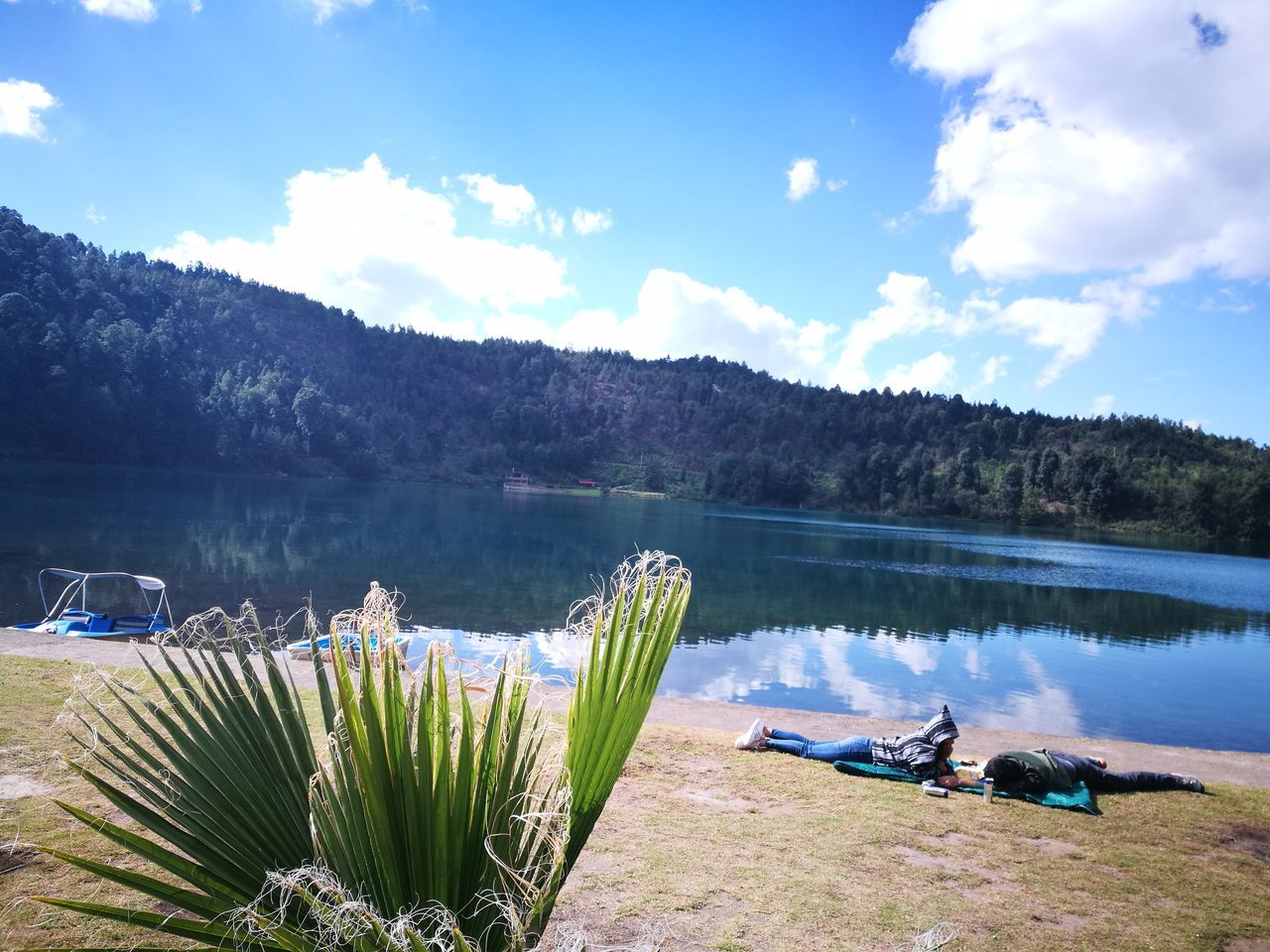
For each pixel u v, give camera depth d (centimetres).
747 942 373
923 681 1667
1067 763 646
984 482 13875
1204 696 1698
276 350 15188
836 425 18450
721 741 714
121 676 714
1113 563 6000
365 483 11356
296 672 789
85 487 5403
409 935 136
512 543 4162
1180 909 446
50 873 383
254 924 150
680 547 4825
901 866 475
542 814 160
